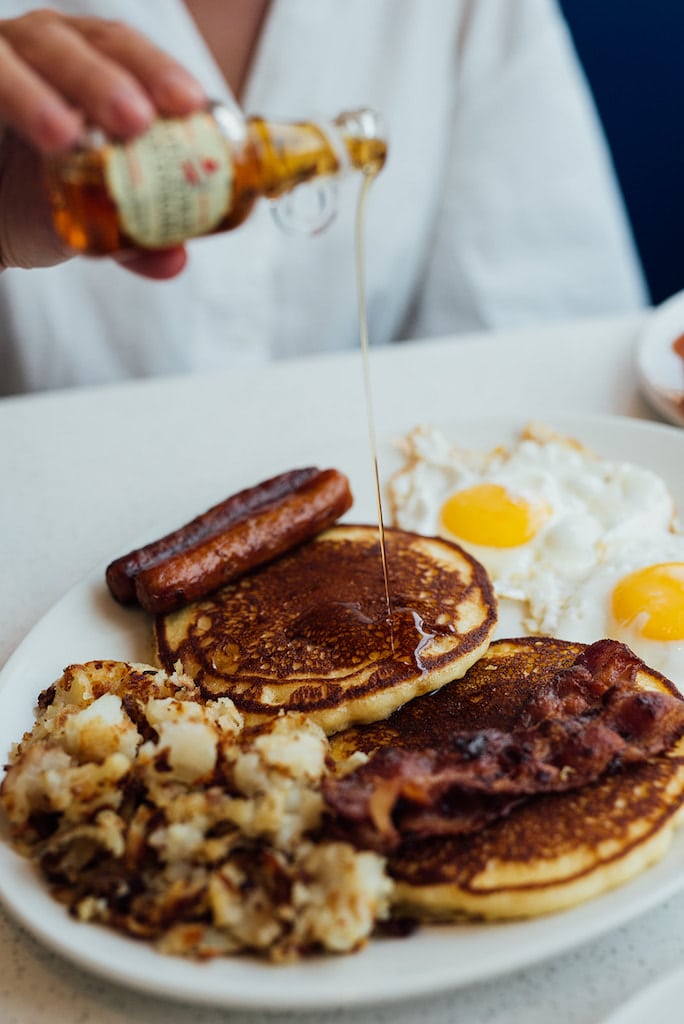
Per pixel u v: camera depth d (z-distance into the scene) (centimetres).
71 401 79
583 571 57
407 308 116
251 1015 39
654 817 41
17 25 42
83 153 39
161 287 99
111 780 42
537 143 108
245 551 55
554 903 39
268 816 39
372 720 48
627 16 135
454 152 109
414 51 103
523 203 108
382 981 37
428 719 47
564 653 51
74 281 98
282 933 38
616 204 115
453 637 50
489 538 59
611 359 79
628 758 43
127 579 54
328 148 43
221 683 49
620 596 54
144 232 40
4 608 58
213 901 38
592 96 141
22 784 42
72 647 54
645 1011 37
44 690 50
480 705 48
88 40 41
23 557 62
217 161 40
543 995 39
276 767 41
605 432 65
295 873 38
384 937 39
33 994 40
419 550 57
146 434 74
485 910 39
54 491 68
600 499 60
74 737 44
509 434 66
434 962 38
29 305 97
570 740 43
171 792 41
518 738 43
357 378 79
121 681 47
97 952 38
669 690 48
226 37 98
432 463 64
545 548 58
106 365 102
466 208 109
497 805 41
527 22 107
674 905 42
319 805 40
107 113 38
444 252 110
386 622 51
